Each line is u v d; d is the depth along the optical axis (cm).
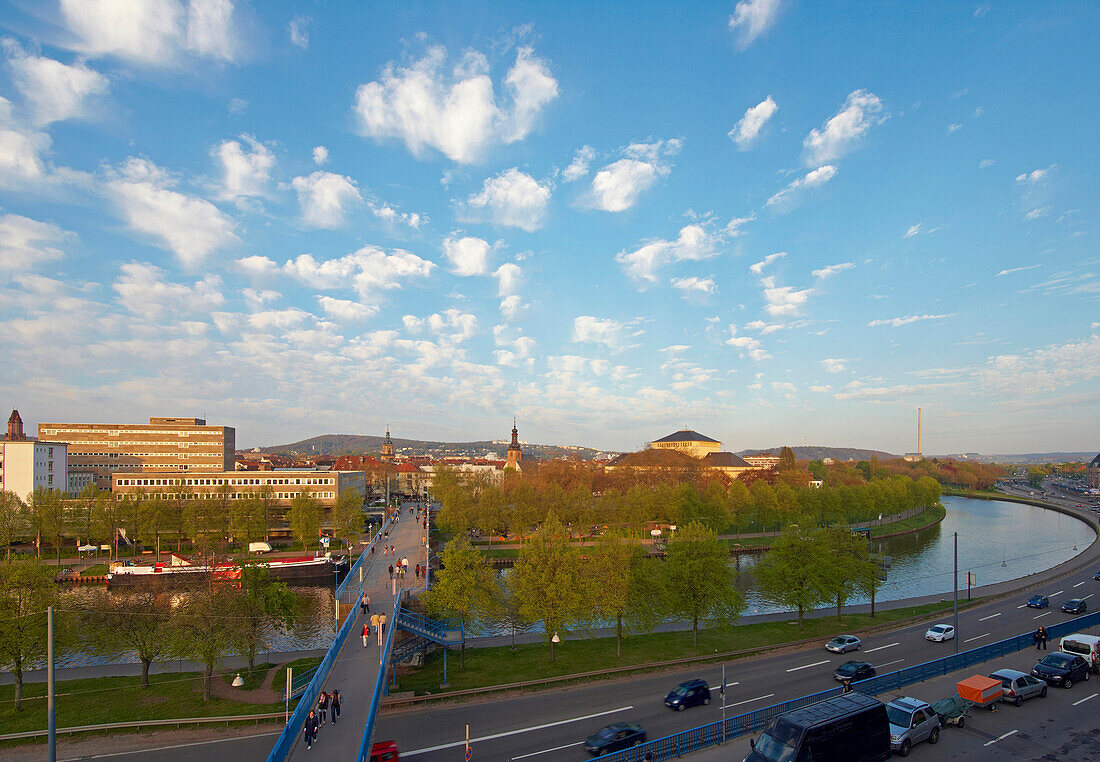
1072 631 6397
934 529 18225
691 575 6731
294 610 8875
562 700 4925
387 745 3828
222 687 6259
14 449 16338
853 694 3547
